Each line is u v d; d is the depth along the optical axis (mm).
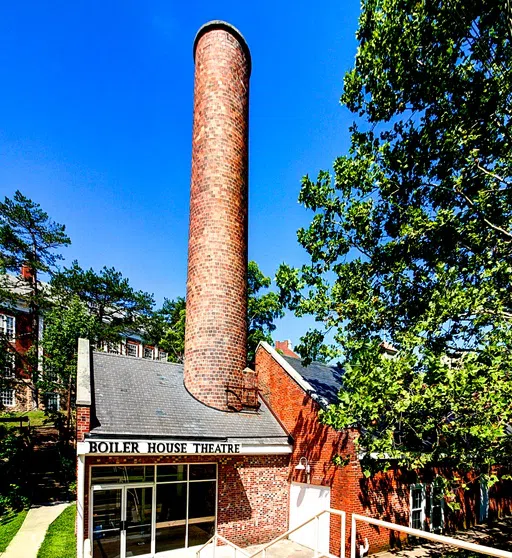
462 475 14664
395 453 9367
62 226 33562
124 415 11914
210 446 11953
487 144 11133
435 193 12164
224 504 12977
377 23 11906
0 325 32375
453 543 4895
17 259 31984
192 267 16344
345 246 13109
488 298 9594
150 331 42344
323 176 12883
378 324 12141
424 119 11969
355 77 12484
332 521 12359
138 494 11594
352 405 9102
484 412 8133
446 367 8445
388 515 12430
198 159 17031
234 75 17531
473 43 11055
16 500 16906
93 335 25219
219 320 15516
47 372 24891
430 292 11445
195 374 15180
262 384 16859
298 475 14055
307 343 13273
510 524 15453
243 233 17047
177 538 12008
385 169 12312
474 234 11164
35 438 24734
